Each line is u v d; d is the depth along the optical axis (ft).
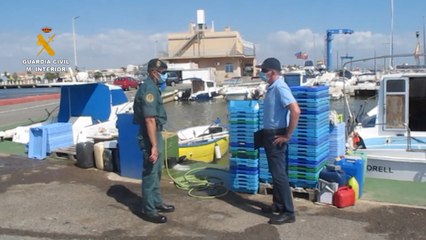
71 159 31.91
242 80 176.76
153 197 18.43
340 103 104.37
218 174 25.79
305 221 17.92
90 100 42.16
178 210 19.63
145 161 18.21
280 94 17.06
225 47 280.92
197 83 139.33
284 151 17.74
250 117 21.15
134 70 293.43
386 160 26.63
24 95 134.51
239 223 17.93
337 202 19.43
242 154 21.58
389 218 18.06
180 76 189.26
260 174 21.72
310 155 20.35
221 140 42.96
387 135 30.50
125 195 22.15
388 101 30.40
